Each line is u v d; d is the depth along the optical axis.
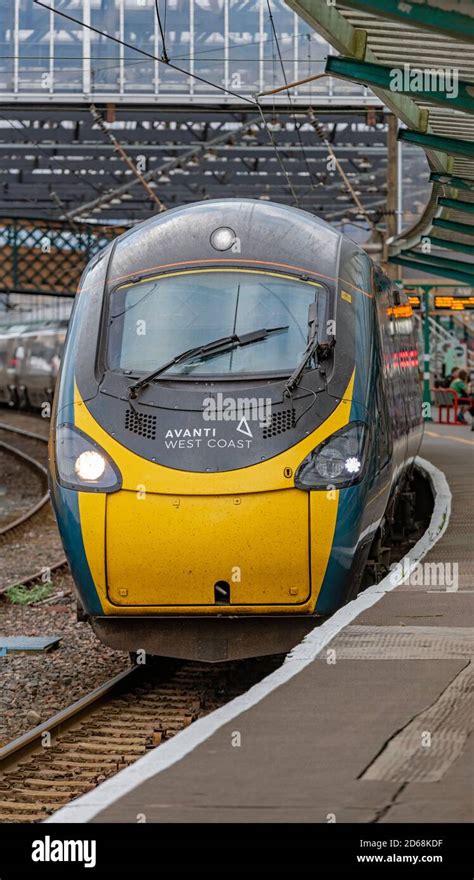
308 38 58.97
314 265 19.08
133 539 17.08
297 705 11.41
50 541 38.62
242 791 8.84
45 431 82.62
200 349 18.22
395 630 14.73
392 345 23.88
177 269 19.02
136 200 93.50
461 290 80.50
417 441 33.12
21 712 18.02
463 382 68.00
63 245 93.81
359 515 17.47
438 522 24.50
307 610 17.19
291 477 17.11
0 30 59.28
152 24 59.06
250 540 16.97
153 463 17.17
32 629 24.53
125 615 17.33
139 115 65.62
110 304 18.83
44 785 14.25
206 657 17.39
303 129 73.56
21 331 100.50
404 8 17.94
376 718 10.88
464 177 33.66
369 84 23.50
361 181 91.06
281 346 18.28
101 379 18.00
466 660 13.15
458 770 9.30
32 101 59.25
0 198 93.19
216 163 84.31
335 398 17.77
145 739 16.00
